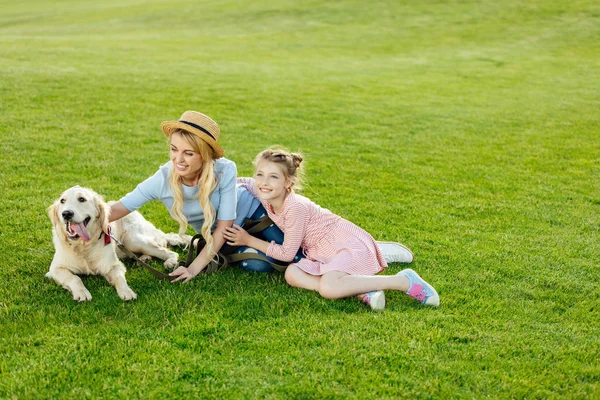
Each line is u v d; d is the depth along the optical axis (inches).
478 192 268.4
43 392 117.2
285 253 171.5
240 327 145.4
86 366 126.0
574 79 636.1
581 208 251.3
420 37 947.3
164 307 153.9
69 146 306.3
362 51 831.7
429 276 179.5
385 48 859.4
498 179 290.5
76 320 146.6
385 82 584.1
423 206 246.5
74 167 273.6
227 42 874.1
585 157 336.8
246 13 1192.8
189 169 165.9
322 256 171.5
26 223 206.8
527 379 127.0
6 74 466.0
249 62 674.8
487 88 573.6
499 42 906.7
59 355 129.4
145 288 167.2
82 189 159.8
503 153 341.1
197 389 119.6
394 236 212.2
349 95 505.0
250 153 320.2
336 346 136.3
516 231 222.1
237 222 183.3
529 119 437.7
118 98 428.8
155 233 191.3
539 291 172.2
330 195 256.4
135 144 321.1
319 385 121.7
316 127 389.7
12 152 286.7
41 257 183.2
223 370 126.0
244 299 159.3
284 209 170.7
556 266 190.5
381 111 448.1
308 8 1200.8
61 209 154.0
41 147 298.8
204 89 485.4
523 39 923.4
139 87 471.8
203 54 722.2
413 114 443.5
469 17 1074.1
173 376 123.9
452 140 369.4
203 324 145.6
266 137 356.8
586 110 473.4
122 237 183.2
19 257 182.4
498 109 472.7
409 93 530.6
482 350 137.6
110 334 139.3
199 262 173.6
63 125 345.4
